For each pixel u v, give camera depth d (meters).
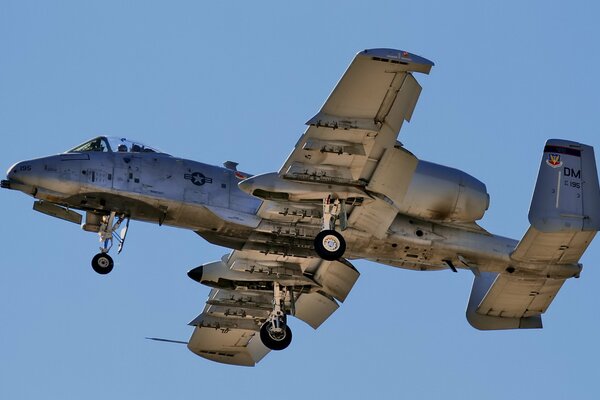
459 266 118.38
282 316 118.62
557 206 113.50
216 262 119.56
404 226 114.44
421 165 110.25
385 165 102.31
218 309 125.44
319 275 120.75
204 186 111.69
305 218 109.75
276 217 110.12
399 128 99.12
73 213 114.00
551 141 114.56
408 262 117.19
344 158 101.44
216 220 111.06
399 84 96.38
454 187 109.94
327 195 104.19
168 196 110.56
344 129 98.69
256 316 125.56
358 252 114.69
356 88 96.31
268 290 120.44
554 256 116.94
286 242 113.25
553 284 120.94
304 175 101.94
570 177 114.06
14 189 109.81
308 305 123.62
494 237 117.31
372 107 97.81
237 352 130.75
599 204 113.81
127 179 110.38
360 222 108.44
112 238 112.19
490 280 125.69
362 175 102.75
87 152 111.31
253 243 112.88
